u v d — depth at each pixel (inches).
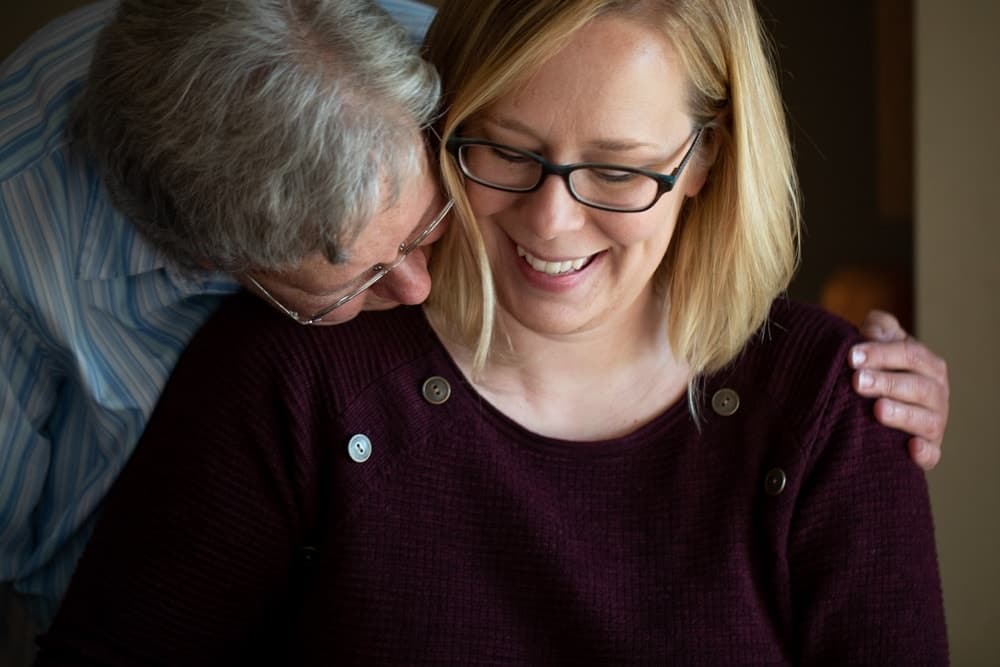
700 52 49.6
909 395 57.0
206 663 55.7
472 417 56.1
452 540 55.2
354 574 54.4
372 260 49.6
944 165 93.2
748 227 54.7
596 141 48.3
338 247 47.6
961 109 92.3
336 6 46.6
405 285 52.2
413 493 55.2
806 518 56.1
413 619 54.4
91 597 54.9
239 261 49.5
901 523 55.9
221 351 56.4
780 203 55.9
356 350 56.1
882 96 117.1
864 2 130.3
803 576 56.4
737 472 56.3
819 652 56.2
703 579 55.5
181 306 60.1
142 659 54.2
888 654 55.0
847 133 132.5
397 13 67.5
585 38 47.2
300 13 46.1
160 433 56.2
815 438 56.0
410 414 55.7
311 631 55.2
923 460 56.9
